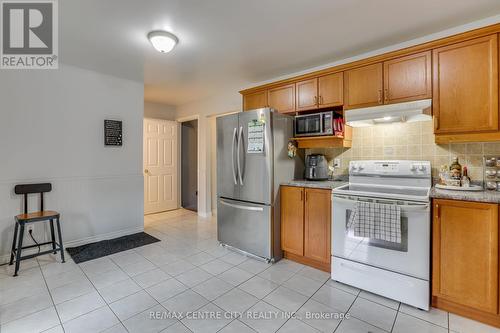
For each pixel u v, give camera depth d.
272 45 2.59
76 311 1.84
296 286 2.21
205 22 2.15
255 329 1.67
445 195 1.79
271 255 2.68
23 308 1.87
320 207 2.46
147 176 4.95
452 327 1.68
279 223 2.78
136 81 3.70
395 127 2.57
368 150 2.73
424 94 2.16
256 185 2.76
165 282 2.28
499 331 1.63
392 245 1.97
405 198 1.90
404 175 2.34
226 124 3.06
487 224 1.66
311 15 2.05
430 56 2.14
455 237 1.76
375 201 2.04
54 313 1.82
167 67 3.17
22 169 2.77
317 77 2.82
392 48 2.60
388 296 1.99
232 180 3.00
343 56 2.87
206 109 4.73
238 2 1.87
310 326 1.70
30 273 2.43
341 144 2.73
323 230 2.45
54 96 2.97
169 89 4.16
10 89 2.69
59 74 3.00
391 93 2.33
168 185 5.30
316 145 2.92
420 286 1.86
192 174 5.85
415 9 1.97
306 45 2.59
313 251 2.53
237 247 2.98
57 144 3.00
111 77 3.45
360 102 2.52
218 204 3.21
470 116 1.97
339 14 2.04
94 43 2.50
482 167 2.12
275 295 2.07
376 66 2.42
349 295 2.07
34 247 2.81
